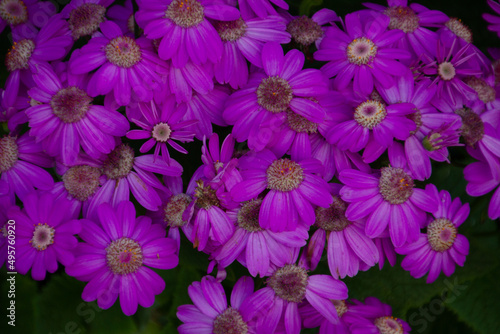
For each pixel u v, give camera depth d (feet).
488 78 1.96
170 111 1.80
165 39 1.79
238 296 1.83
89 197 1.81
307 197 1.76
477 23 2.16
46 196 1.77
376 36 1.85
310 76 1.80
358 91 1.81
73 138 1.78
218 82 1.82
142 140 1.87
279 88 1.78
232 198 1.75
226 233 1.76
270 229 1.77
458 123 1.82
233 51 1.83
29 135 1.80
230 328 1.80
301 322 1.87
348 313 1.86
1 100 1.90
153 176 1.83
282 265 1.79
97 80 1.77
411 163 1.80
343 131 1.79
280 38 1.85
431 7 2.16
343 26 1.90
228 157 1.78
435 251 1.86
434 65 1.86
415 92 1.84
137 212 1.91
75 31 1.88
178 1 1.79
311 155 1.82
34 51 1.85
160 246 1.79
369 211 1.78
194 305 1.84
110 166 1.81
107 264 1.78
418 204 1.80
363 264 1.83
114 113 1.80
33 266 1.75
